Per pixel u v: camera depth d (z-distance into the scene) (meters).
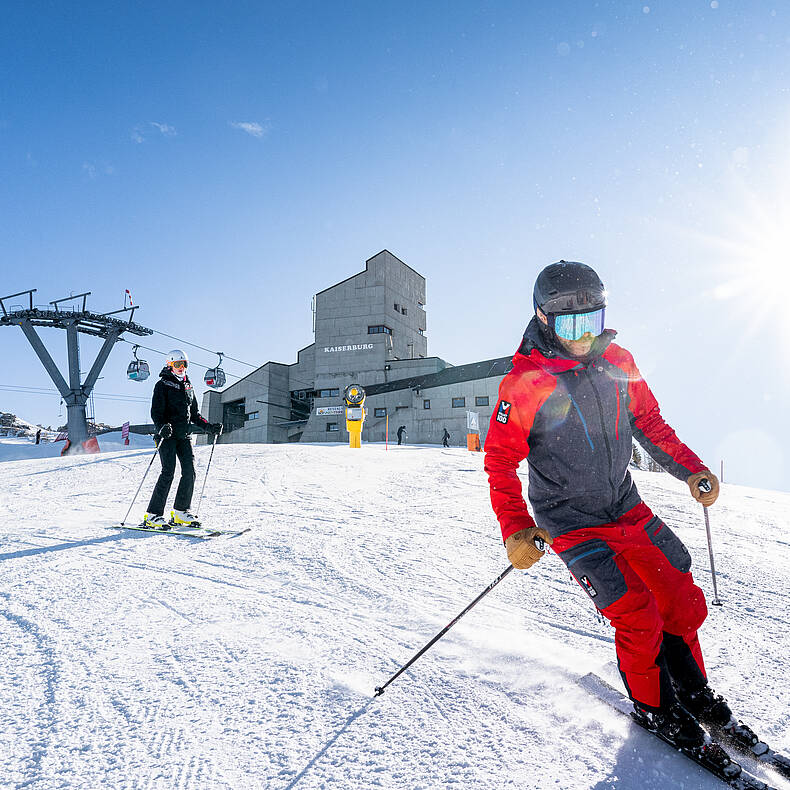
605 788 1.57
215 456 13.49
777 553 4.72
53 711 1.97
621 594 1.79
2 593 3.28
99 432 57.22
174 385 5.70
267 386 53.03
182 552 4.41
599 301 1.86
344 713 1.96
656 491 8.48
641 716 1.88
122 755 1.71
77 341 44.22
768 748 1.73
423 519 6.05
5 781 1.59
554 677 2.24
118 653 2.45
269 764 1.67
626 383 2.01
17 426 58.97
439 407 44.09
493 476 2.03
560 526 1.97
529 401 1.95
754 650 2.57
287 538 4.92
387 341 49.66
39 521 5.98
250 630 2.73
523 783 1.58
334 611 3.04
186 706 2.00
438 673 2.28
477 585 3.59
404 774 1.62
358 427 19.41
